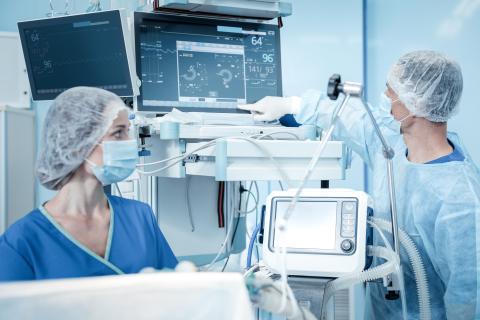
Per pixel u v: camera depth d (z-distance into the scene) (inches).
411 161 63.3
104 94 50.5
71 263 48.3
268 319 45.8
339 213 50.1
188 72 69.1
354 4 127.0
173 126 59.1
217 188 75.5
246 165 55.6
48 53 65.7
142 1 75.7
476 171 61.3
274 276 50.6
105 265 49.8
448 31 119.9
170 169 63.9
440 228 57.7
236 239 78.6
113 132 50.2
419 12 122.7
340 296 51.1
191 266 35.2
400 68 61.7
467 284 56.4
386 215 63.5
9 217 119.8
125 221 53.5
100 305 25.6
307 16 129.2
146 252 53.0
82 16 62.9
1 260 45.8
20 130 125.6
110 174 50.1
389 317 63.9
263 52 73.7
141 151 67.5
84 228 50.6
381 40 127.4
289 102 69.9
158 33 67.7
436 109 60.5
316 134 67.6
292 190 52.9
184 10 67.8
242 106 70.0
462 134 117.4
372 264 58.2
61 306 24.9
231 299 27.4
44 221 49.2
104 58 64.1
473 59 117.3
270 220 51.6
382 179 65.4
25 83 132.2
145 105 66.6
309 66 129.3
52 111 49.8
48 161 49.7
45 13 133.3
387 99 64.5
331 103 70.4
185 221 72.7
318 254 49.0
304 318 37.1
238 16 71.5
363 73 127.3
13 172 121.9
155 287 26.4
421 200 59.9
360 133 70.0
